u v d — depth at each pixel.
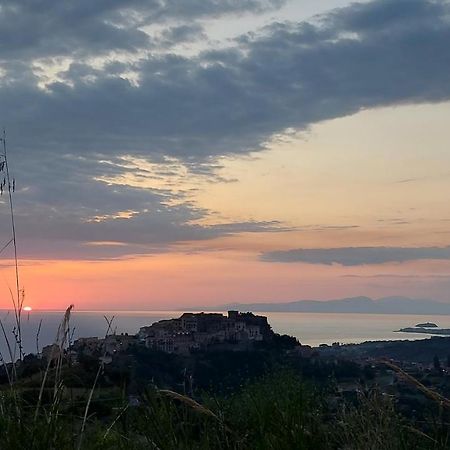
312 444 4.27
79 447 3.91
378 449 3.96
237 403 4.96
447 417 4.25
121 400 4.47
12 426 3.89
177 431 4.43
